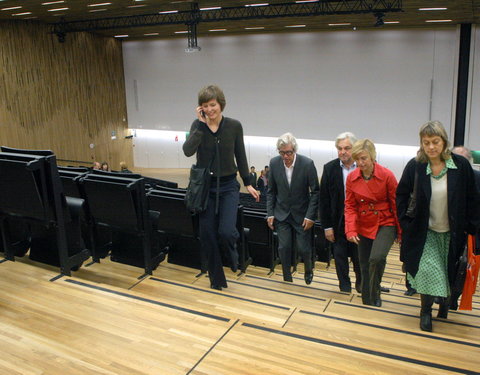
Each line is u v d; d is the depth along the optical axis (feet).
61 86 56.70
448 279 9.55
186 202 10.66
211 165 10.51
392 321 10.52
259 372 6.88
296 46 57.67
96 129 63.57
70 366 7.10
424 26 51.06
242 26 53.01
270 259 17.65
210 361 7.18
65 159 58.13
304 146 61.05
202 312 8.88
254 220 16.89
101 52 63.62
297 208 14.38
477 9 40.45
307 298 12.53
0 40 47.83
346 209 11.68
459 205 8.98
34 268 11.22
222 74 62.54
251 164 64.44
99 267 13.47
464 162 8.93
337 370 6.95
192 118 65.87
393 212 11.40
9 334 8.09
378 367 7.04
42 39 53.31
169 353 7.43
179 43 64.18
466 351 7.88
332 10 43.52
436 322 10.68
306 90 58.29
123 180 11.48
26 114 51.65
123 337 7.95
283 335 8.00
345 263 14.11
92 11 44.50
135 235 12.84
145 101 68.44
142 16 49.90
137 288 11.67
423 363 7.20
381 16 40.04
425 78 52.60
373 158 10.89
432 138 8.62
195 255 14.67
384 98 54.75
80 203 11.51
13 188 10.45
